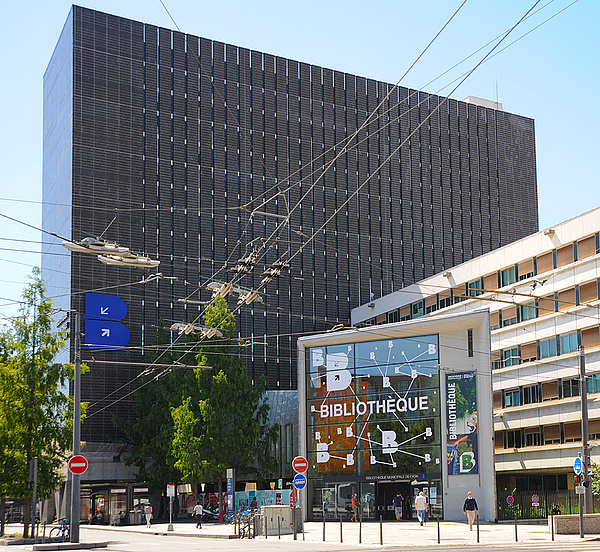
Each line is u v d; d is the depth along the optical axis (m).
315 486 48.66
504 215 92.06
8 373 38.72
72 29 70.88
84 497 63.16
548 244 55.19
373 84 85.81
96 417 64.88
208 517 58.44
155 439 61.22
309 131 80.62
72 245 22.91
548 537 29.70
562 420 52.78
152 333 68.31
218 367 59.78
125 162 70.69
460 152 90.25
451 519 43.88
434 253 85.62
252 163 76.62
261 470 61.34
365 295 80.12
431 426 45.53
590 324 50.84
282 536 35.50
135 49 73.25
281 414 67.56
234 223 74.38
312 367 50.16
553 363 53.91
